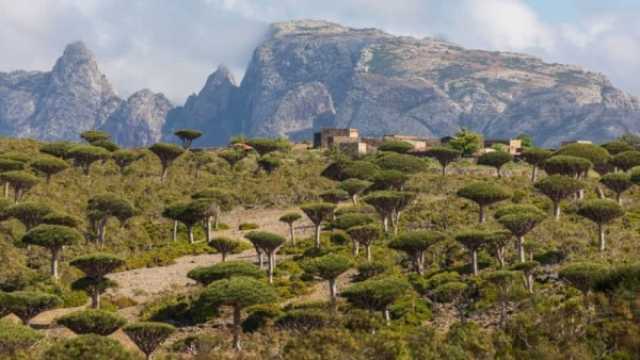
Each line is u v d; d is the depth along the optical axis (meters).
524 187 119.06
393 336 51.72
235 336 66.38
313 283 84.94
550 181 96.44
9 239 94.31
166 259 97.88
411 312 72.50
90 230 104.69
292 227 109.25
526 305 68.19
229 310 76.69
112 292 84.62
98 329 65.94
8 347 58.03
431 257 86.75
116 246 102.12
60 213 95.88
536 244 84.38
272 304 75.62
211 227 115.50
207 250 103.19
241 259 98.25
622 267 58.06
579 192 110.69
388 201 99.62
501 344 50.53
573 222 94.50
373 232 88.19
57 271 88.31
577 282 65.81
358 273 86.12
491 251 85.56
